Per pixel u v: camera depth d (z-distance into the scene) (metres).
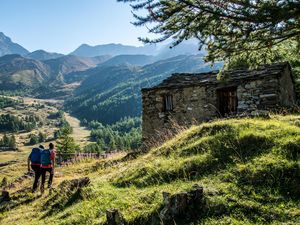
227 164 5.57
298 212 3.95
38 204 7.64
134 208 5.08
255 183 4.75
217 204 4.43
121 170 7.84
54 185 9.80
